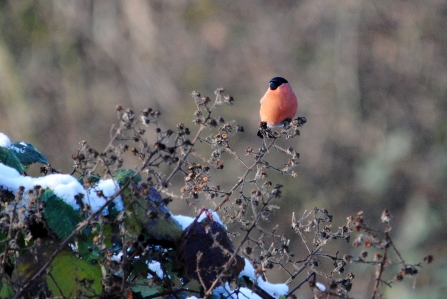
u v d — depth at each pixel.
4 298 3.35
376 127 19.44
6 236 3.37
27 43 20.03
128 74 20.38
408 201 18.28
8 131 19.64
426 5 20.12
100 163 3.52
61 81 19.95
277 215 17.28
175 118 19.52
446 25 20.08
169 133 3.37
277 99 6.20
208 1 20.98
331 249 14.18
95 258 3.39
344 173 18.89
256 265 3.63
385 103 19.75
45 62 20.00
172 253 3.58
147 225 3.40
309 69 20.25
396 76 19.94
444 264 15.39
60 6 20.38
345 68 19.92
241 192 3.66
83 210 3.23
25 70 19.77
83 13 20.58
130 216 3.39
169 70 20.44
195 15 20.92
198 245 3.41
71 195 3.31
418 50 20.02
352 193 18.59
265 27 20.73
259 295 3.54
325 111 19.67
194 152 3.55
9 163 3.67
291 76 20.23
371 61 20.11
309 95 19.92
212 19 20.92
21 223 3.11
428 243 17.09
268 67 20.36
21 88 19.59
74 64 20.14
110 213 3.37
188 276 3.39
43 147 19.39
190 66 20.48
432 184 18.23
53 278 3.23
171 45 20.67
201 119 3.55
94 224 3.27
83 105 19.89
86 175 3.55
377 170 18.53
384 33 20.22
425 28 20.08
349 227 3.73
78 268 3.33
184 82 20.30
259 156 3.71
